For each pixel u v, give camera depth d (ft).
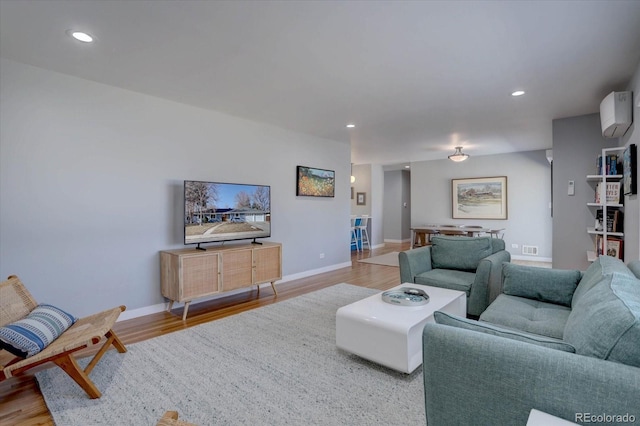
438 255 12.73
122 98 11.38
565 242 14.79
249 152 15.39
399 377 7.48
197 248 12.94
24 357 6.33
